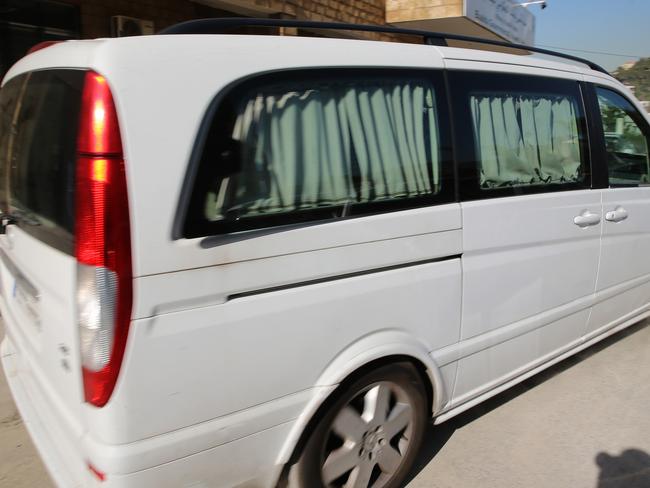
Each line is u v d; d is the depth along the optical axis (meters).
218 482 1.84
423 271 2.30
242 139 1.81
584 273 3.21
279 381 1.89
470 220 2.46
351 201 2.08
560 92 3.04
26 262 2.05
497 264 2.61
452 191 2.41
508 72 2.75
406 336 2.27
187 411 1.71
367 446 2.27
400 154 2.25
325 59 2.06
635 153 3.65
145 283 1.60
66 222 1.71
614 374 3.72
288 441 1.97
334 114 2.06
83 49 1.74
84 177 1.58
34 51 2.24
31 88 2.08
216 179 1.74
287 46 1.97
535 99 2.88
